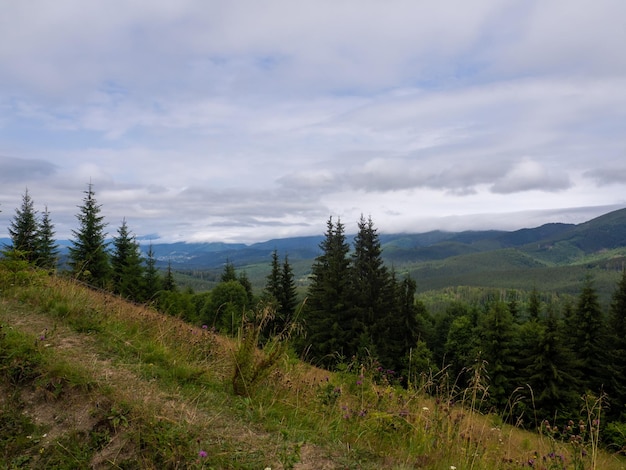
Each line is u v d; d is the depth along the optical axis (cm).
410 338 3338
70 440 303
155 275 3403
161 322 646
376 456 333
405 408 432
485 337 2802
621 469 350
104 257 2922
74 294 645
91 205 2892
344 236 4031
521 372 2617
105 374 386
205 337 602
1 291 611
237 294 3947
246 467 287
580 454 359
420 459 340
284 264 3925
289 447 321
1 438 304
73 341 468
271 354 430
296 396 450
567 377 2367
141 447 296
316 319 3225
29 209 2705
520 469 357
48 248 2669
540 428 434
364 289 3441
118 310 649
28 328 479
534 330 2772
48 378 355
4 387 348
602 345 2861
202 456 280
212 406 378
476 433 415
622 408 2442
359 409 427
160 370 436
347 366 588
